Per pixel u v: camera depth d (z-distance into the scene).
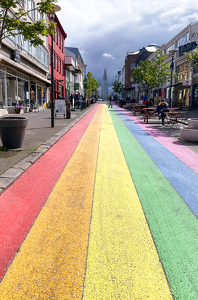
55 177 4.80
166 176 5.02
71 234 2.92
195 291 2.13
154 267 2.40
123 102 33.97
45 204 3.68
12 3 5.75
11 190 4.12
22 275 2.28
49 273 2.30
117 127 12.19
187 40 30.88
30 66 22.09
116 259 2.50
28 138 8.20
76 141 8.27
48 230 3.00
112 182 4.63
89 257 2.52
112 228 3.06
